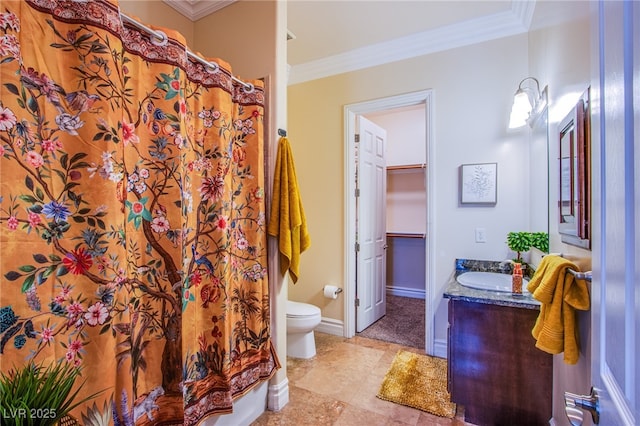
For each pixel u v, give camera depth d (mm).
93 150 1034
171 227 1328
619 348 546
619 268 550
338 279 3158
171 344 1334
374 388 2164
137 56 1251
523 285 1974
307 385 2207
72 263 1001
